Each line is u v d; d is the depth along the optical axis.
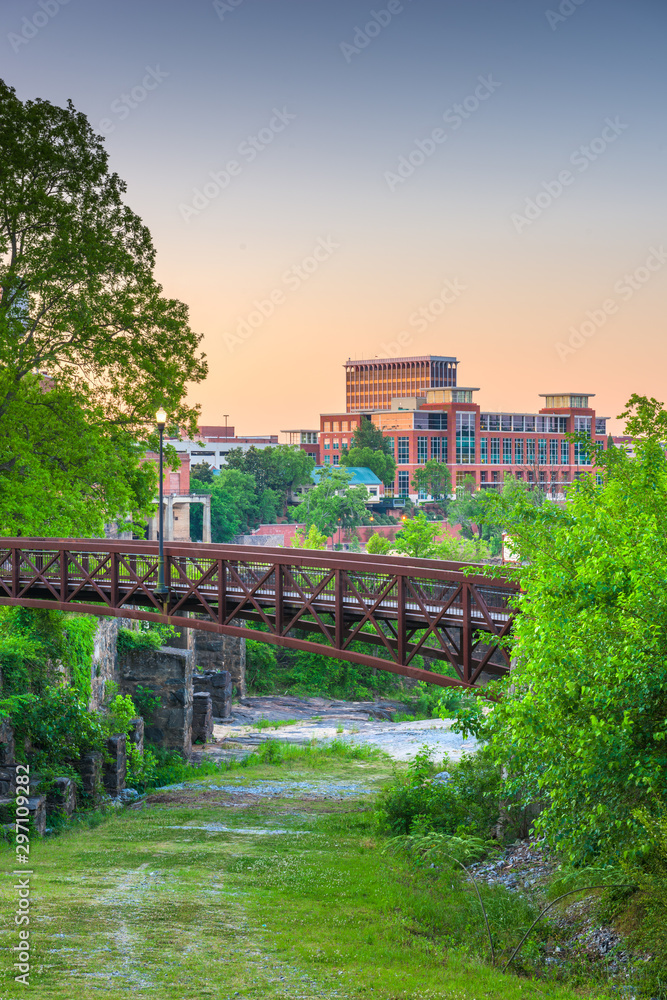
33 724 34.31
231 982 12.01
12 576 32.59
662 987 12.30
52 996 10.95
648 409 20.56
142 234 39.03
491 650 20.59
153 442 39.56
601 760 13.49
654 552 13.45
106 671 47.94
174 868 21.75
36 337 37.91
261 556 25.80
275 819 31.84
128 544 29.53
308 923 15.82
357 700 77.88
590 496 17.70
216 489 137.75
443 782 27.20
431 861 20.81
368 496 151.62
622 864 13.45
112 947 13.63
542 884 18.09
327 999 11.33
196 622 27.59
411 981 12.26
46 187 37.47
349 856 23.31
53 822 30.81
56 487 37.34
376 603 22.98
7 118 36.12
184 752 49.56
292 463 159.00
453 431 183.25
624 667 12.97
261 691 77.31
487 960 14.12
